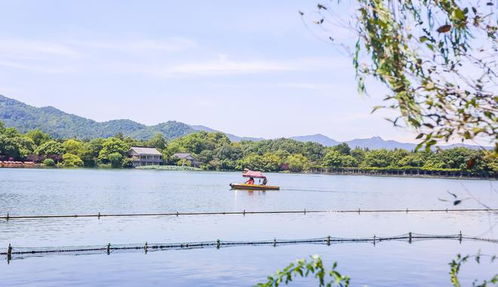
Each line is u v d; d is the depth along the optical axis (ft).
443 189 498.28
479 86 20.84
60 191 316.19
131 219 176.96
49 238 129.80
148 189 366.22
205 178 599.98
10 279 84.12
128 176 567.18
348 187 497.05
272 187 391.65
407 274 93.91
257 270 94.58
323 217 202.90
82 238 131.13
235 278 87.86
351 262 104.53
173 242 128.16
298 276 86.63
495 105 20.57
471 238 143.13
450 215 227.61
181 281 84.94
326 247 123.44
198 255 108.17
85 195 293.84
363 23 21.52
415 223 190.80
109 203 251.39
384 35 20.88
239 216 197.88
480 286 27.78
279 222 180.55
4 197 265.54
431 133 19.98
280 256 109.19
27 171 595.88
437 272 96.17
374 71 21.20
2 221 161.68
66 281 83.35
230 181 530.27
